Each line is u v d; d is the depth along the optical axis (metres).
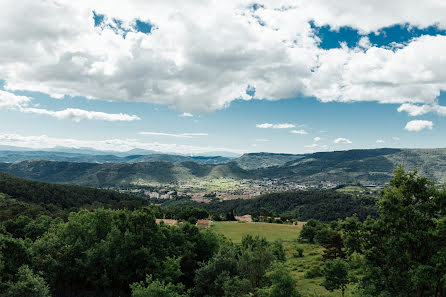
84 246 60.97
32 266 52.91
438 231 24.00
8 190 187.00
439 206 26.30
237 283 46.12
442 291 24.83
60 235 66.69
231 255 56.94
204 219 185.25
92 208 192.75
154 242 61.00
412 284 24.73
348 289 48.41
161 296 37.69
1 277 44.91
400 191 27.19
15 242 51.44
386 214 27.30
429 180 26.84
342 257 67.81
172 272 56.53
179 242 70.44
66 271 57.06
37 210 142.62
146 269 54.81
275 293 32.03
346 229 30.00
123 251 56.41
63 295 58.88
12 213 129.25
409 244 26.36
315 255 90.75
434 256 24.16
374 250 28.16
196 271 55.88
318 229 123.81
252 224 169.25
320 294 47.84
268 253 48.41
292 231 151.25
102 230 65.62
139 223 61.97
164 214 198.25
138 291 37.47
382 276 27.77
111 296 59.34
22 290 40.97
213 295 50.31
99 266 57.28
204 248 73.62
